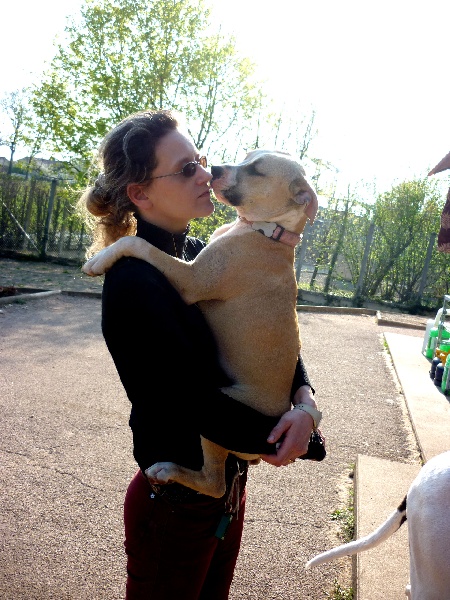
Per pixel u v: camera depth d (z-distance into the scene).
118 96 16.67
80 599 3.18
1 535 3.68
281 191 2.21
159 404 1.77
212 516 1.95
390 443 5.82
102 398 6.30
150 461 1.84
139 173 1.92
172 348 1.74
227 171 2.26
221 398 1.79
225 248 2.05
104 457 4.88
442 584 1.90
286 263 2.15
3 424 5.35
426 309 17.19
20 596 3.16
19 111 22.55
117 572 3.43
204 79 16.83
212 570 2.12
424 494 1.99
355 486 4.61
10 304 10.92
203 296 2.00
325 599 3.29
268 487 4.64
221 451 1.95
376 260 17.86
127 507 2.02
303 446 1.95
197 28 16.73
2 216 17.94
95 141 16.77
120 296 1.80
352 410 6.82
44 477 4.45
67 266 17.81
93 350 8.23
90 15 16.61
